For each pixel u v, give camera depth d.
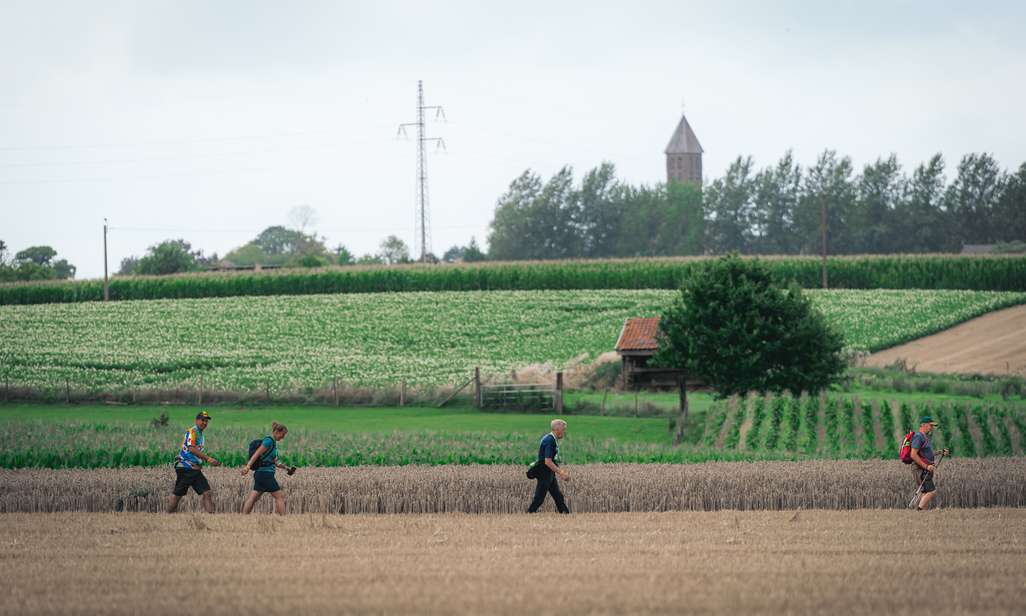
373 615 53.97
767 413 184.00
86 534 79.88
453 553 71.00
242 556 70.50
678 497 96.62
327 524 83.56
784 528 81.19
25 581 62.56
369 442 148.25
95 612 55.06
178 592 59.34
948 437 161.38
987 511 89.81
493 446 144.50
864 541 74.94
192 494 98.75
